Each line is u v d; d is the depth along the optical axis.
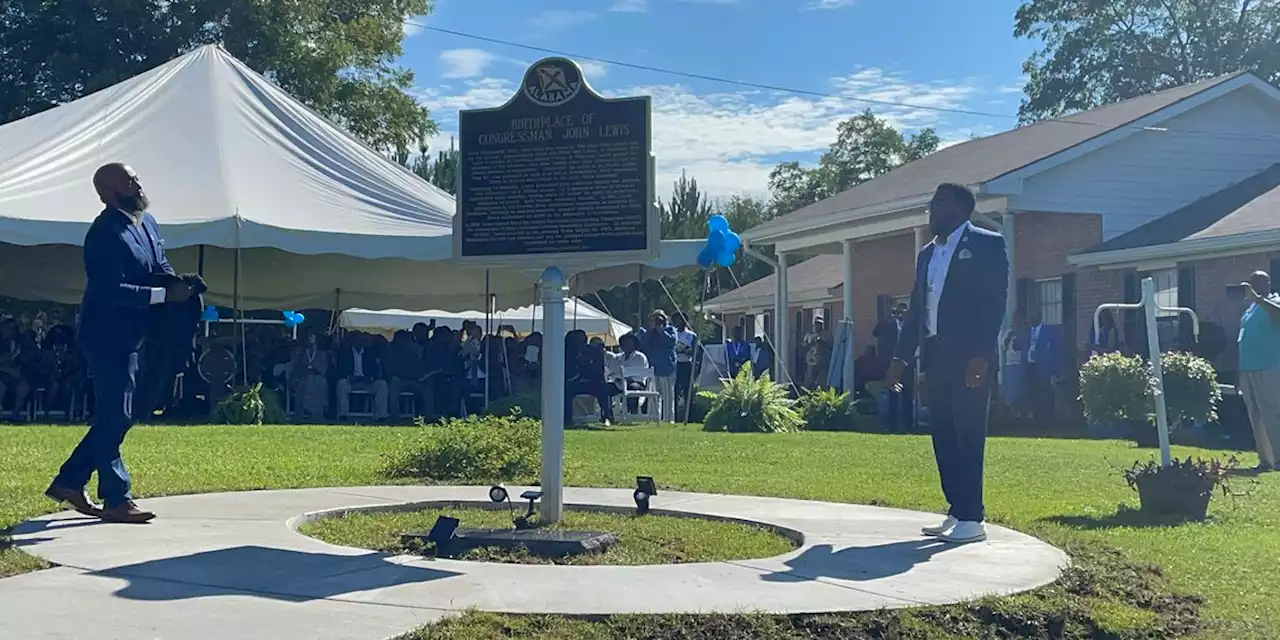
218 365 18.20
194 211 17.44
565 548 6.75
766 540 7.41
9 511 7.65
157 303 7.29
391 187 20.17
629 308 41.78
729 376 25.61
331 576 5.84
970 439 7.32
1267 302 12.61
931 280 7.52
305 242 17.55
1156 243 20.55
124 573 5.86
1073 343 22.61
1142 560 6.91
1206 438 16.88
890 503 9.16
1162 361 12.37
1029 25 48.12
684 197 43.31
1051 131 25.83
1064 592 5.95
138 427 15.58
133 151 18.84
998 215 23.42
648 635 5.02
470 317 34.03
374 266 25.56
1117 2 45.97
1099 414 10.55
